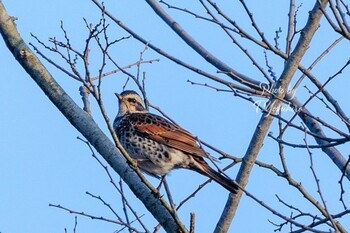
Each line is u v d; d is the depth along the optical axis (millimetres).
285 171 11516
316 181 10430
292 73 11789
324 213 11211
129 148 14938
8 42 11391
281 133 10969
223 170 12938
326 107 10867
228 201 11727
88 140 11336
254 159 11688
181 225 10758
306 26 11773
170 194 11398
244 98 11312
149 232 11125
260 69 12555
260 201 10836
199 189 12172
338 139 10477
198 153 14172
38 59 11445
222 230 11680
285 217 10695
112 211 11398
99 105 10016
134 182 11141
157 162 14648
